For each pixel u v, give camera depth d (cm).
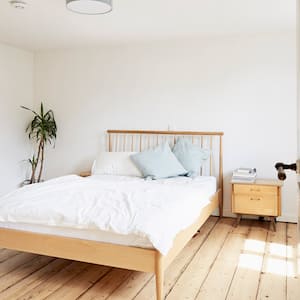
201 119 471
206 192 379
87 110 533
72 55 536
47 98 556
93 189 347
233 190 416
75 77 537
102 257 258
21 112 543
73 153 546
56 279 286
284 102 433
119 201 295
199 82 469
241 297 254
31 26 412
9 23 401
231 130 457
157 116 493
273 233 397
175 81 481
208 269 302
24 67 545
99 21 389
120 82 511
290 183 435
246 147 452
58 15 371
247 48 445
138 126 504
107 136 525
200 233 398
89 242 262
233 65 452
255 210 410
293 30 423
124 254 251
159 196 319
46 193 329
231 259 323
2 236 293
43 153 561
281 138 438
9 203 300
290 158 436
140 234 242
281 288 267
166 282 278
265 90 440
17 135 539
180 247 287
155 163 438
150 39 466
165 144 470
